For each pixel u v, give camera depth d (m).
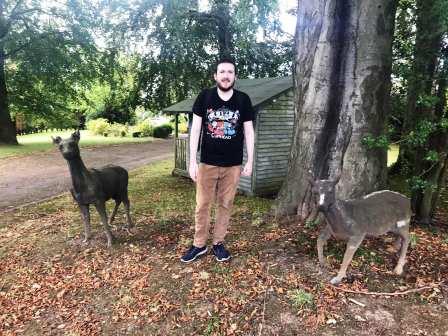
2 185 12.18
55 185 12.16
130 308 4.23
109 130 33.31
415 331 3.51
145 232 6.51
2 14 20.98
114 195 6.26
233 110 4.34
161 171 15.07
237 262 4.85
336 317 3.72
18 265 5.56
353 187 5.76
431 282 4.25
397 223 4.26
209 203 4.79
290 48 22.77
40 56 21.11
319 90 5.85
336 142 5.82
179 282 4.55
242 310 3.94
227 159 4.49
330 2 5.54
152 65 22.70
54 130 36.75
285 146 11.48
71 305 4.45
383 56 5.55
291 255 4.89
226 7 20.81
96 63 23.75
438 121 5.55
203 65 22.92
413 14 6.02
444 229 6.11
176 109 13.00
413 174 6.44
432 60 5.51
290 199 6.31
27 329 4.12
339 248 4.98
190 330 3.78
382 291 4.10
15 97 23.48
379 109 5.71
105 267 5.22
